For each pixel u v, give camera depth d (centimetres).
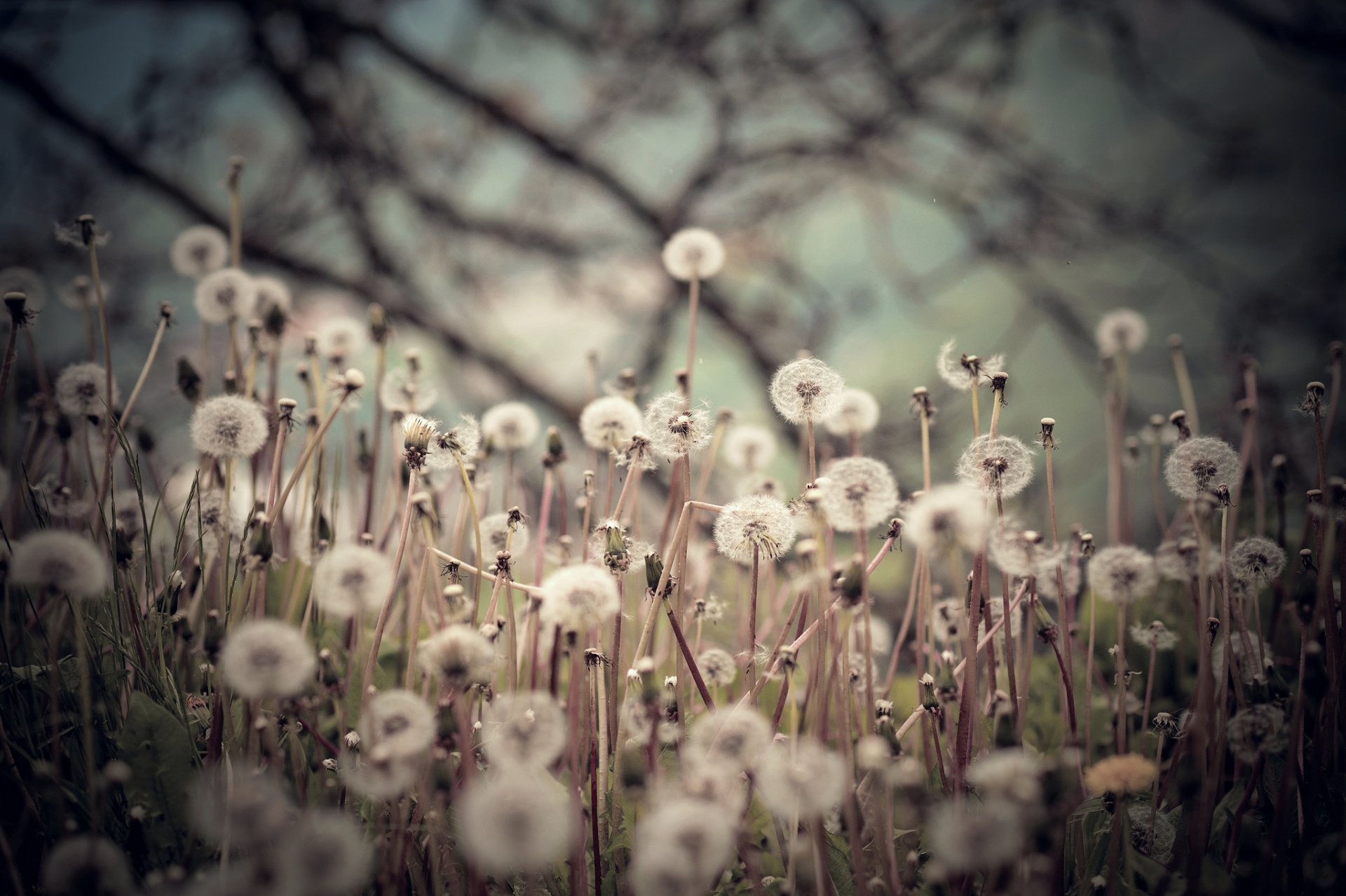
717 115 539
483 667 156
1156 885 159
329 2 509
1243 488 193
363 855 150
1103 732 177
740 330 523
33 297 183
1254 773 161
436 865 159
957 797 158
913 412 169
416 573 176
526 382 503
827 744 172
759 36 529
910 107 530
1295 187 549
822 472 188
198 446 167
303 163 518
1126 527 196
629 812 162
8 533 179
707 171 535
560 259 555
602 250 560
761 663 167
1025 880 155
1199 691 162
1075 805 163
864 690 172
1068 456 420
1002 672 179
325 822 150
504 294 575
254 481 180
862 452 413
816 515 159
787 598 187
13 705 167
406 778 153
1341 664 166
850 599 157
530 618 172
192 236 192
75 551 154
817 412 167
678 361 553
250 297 183
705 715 171
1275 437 217
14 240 464
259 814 150
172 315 179
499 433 185
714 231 545
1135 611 185
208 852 159
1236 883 161
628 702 162
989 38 536
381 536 186
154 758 159
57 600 176
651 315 554
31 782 163
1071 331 550
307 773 166
